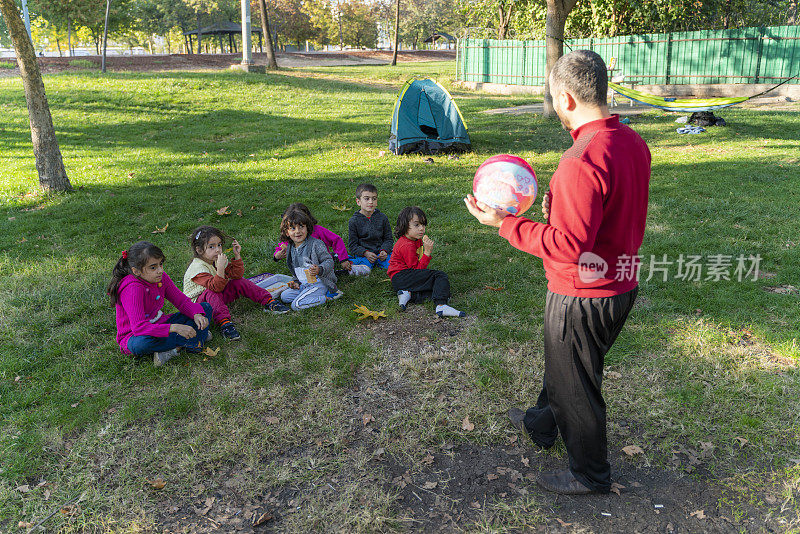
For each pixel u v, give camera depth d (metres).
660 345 3.89
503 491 2.72
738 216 6.34
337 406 3.42
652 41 20.00
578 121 2.15
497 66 23.84
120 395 3.58
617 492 2.67
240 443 3.09
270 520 2.60
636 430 3.11
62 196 8.46
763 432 3.02
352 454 3.02
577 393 2.37
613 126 2.10
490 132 13.20
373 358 3.94
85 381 3.72
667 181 8.10
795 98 17.58
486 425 3.21
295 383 3.66
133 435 3.21
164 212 7.63
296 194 8.30
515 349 3.98
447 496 2.71
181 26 68.50
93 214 7.59
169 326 3.81
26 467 2.97
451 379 3.66
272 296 4.87
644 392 3.40
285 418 3.33
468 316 4.51
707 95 19.11
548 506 2.61
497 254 5.77
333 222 6.95
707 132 11.98
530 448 3.02
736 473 2.76
